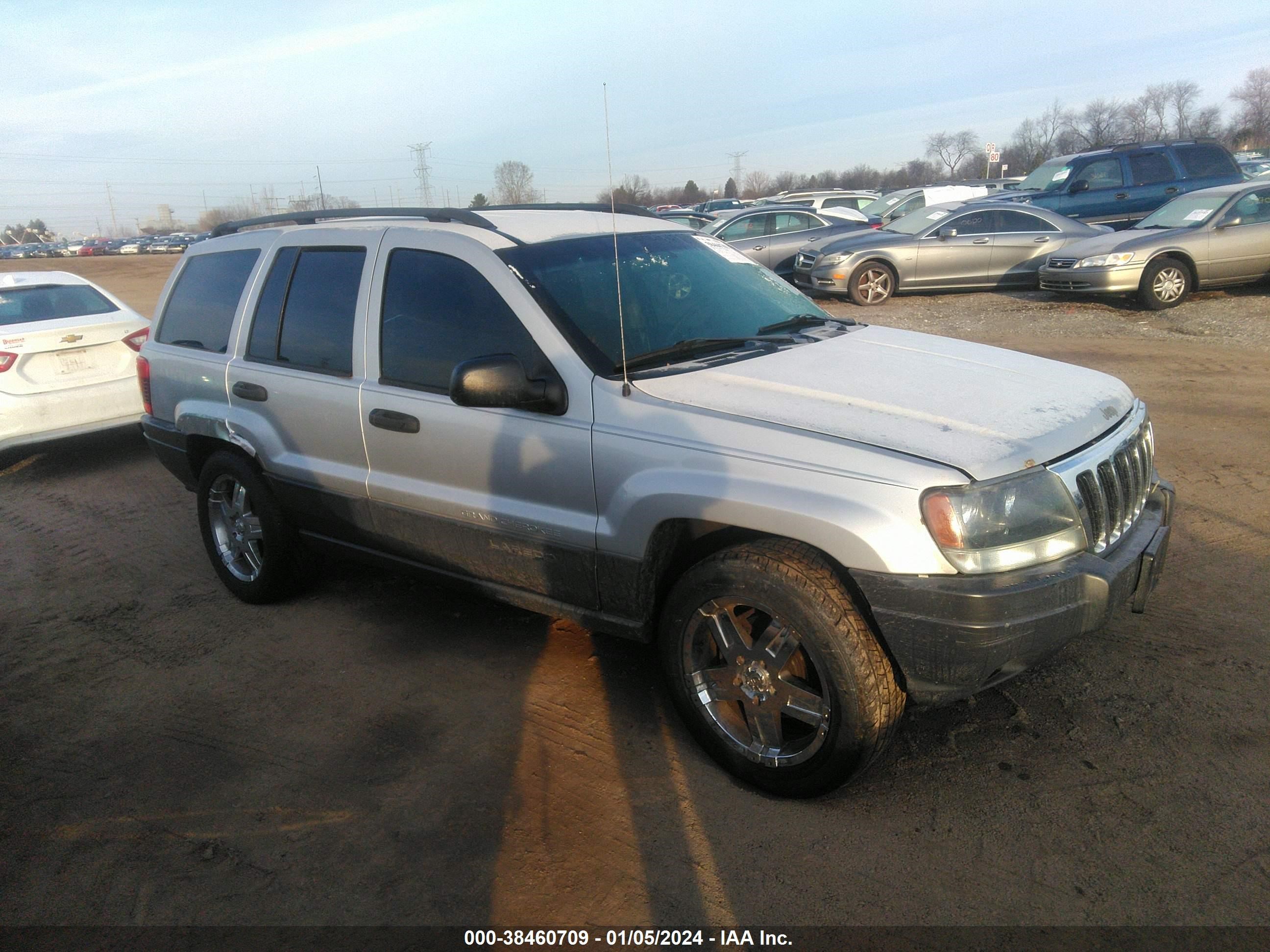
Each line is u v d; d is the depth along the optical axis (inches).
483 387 121.0
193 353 184.9
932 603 100.7
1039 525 104.7
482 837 113.2
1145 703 130.9
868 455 105.3
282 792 124.5
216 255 187.2
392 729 138.1
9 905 106.5
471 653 160.4
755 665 115.9
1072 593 103.8
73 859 113.7
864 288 554.3
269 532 175.9
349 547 166.6
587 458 124.7
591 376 126.3
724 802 117.5
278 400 165.0
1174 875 100.0
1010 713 131.5
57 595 197.6
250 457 176.2
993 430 109.7
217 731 140.6
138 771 131.5
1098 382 132.4
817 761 111.7
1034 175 717.3
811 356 136.0
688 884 103.5
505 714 140.3
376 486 151.8
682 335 140.1
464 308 140.1
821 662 107.7
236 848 113.7
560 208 171.6
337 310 158.1
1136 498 123.7
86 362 289.4
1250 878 98.7
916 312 516.4
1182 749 120.6
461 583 150.8
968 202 577.6
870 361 134.3
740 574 111.6
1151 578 116.6
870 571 103.0
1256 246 457.4
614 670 151.6
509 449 133.0
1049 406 118.6
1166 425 267.0
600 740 132.2
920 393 120.6
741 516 110.8
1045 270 503.2
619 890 103.1
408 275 148.4
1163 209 506.3
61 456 319.0
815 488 106.0
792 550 110.5
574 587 132.6
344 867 109.4
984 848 106.0
